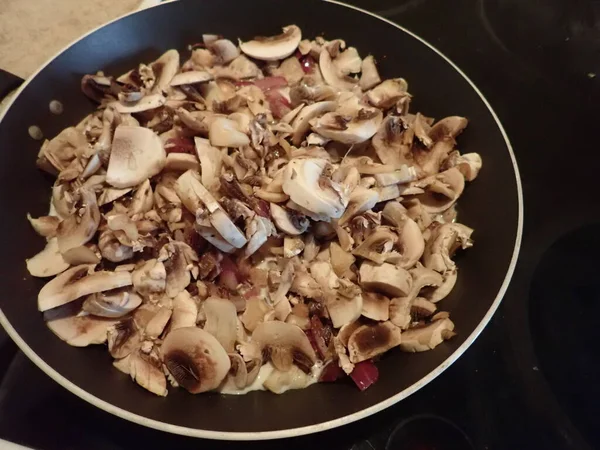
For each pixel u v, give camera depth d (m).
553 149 0.32
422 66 0.34
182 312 0.26
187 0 0.34
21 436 0.24
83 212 0.27
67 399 0.25
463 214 0.30
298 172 0.26
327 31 0.36
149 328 0.25
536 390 0.26
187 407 0.23
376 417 0.25
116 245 0.26
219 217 0.25
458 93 0.32
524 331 0.27
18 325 0.24
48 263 0.27
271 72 0.35
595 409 0.25
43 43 0.35
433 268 0.27
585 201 0.31
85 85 0.32
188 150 0.30
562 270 0.29
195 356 0.23
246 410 0.24
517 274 0.29
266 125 0.30
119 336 0.25
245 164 0.29
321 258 0.28
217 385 0.24
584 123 0.33
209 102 0.33
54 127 0.31
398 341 0.25
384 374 0.25
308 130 0.30
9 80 0.32
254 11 0.35
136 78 0.33
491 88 0.35
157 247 0.27
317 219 0.27
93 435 0.24
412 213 0.30
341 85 0.34
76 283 0.25
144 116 0.32
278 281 0.27
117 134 0.28
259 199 0.28
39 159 0.29
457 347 0.24
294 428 0.22
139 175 0.28
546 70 0.35
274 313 0.26
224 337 0.25
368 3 0.39
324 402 0.24
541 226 0.30
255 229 0.26
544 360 0.26
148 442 0.24
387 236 0.27
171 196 0.28
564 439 0.24
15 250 0.27
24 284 0.26
